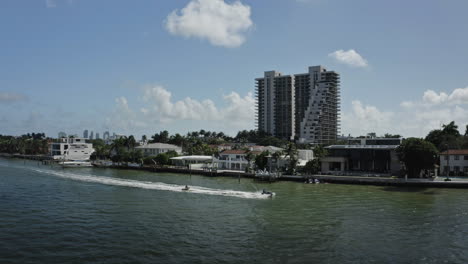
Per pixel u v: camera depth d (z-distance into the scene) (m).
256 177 114.19
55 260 37.50
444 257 39.41
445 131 141.62
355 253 40.31
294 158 117.81
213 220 54.88
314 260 38.03
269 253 40.03
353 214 59.50
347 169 122.88
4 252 39.81
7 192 82.12
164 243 43.19
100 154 195.25
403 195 80.25
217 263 36.91
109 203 68.25
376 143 133.75
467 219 56.22
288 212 60.91
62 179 110.62
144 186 93.56
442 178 102.56
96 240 44.25
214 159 148.50
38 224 51.91
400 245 43.25
